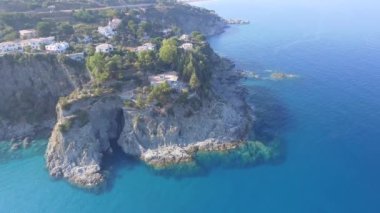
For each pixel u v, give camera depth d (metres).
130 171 119.62
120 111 135.38
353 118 145.38
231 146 129.25
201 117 134.50
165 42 172.00
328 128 139.38
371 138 130.75
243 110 151.88
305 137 134.25
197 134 132.00
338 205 100.50
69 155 121.31
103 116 133.38
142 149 127.25
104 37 185.12
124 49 163.62
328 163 118.69
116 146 133.00
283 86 182.88
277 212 99.75
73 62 146.75
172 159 123.44
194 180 114.50
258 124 144.75
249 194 107.31
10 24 190.62
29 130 142.00
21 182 115.31
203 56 168.25
